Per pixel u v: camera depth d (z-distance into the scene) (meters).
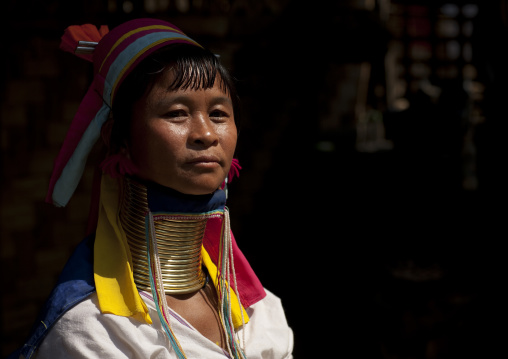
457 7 6.90
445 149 4.89
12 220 4.14
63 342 1.13
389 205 5.05
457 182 4.97
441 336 4.07
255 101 5.45
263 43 5.39
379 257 4.80
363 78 5.74
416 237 4.75
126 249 1.25
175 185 1.20
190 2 4.90
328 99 5.67
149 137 1.18
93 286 1.19
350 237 5.29
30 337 1.17
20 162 4.15
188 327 1.22
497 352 4.12
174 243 1.28
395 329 4.12
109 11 4.20
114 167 1.25
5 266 4.12
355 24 5.35
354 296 4.91
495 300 4.47
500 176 5.59
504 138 5.60
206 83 1.21
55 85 4.25
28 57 4.13
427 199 4.84
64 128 4.32
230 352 1.28
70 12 4.16
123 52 1.22
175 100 1.18
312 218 5.59
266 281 5.41
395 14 6.91
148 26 1.26
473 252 4.85
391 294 4.16
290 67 5.54
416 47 7.27
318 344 4.61
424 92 4.94
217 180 1.21
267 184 5.60
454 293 4.12
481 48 5.98
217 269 1.37
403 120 4.91
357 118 5.76
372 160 5.31
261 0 5.32
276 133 5.58
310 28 5.48
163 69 1.18
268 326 1.44
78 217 4.36
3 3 4.01
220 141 1.22
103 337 1.13
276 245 5.61
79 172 1.26
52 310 1.17
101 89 1.23
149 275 1.23
